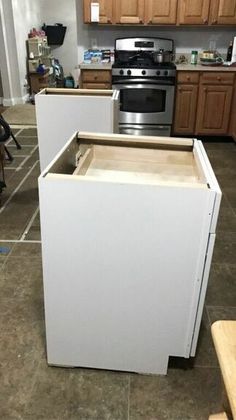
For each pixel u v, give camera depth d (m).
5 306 2.04
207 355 1.76
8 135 2.81
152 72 4.52
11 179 3.63
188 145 1.84
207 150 4.60
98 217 1.34
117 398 1.56
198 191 1.27
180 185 1.28
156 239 1.37
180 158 1.88
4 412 1.50
